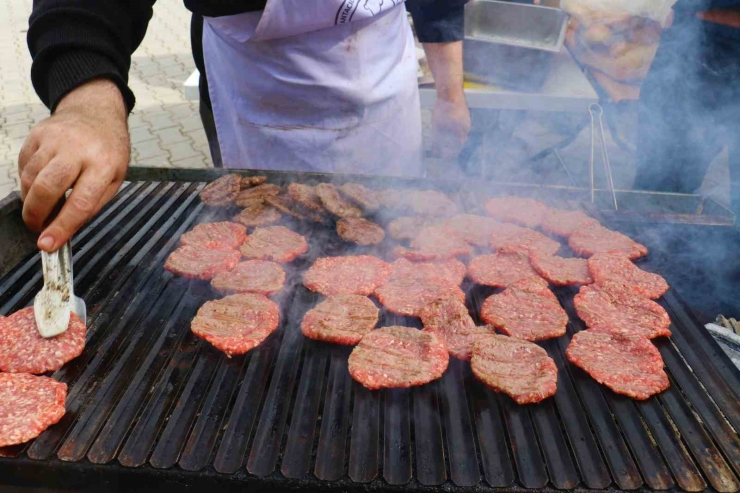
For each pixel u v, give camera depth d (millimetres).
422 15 1057
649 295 755
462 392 613
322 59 897
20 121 2326
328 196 904
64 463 523
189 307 723
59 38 682
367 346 651
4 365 618
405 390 612
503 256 830
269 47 887
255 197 934
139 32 793
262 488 521
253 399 596
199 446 542
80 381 611
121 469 521
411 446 553
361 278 773
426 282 769
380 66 944
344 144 993
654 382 615
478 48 1296
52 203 553
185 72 2859
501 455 544
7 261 792
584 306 728
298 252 829
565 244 894
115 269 781
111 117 628
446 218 910
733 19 1096
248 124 992
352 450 543
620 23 1390
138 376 619
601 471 528
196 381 615
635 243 849
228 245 833
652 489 513
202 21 1068
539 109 1262
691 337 695
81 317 681
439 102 1185
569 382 631
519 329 696
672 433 568
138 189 966
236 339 652
